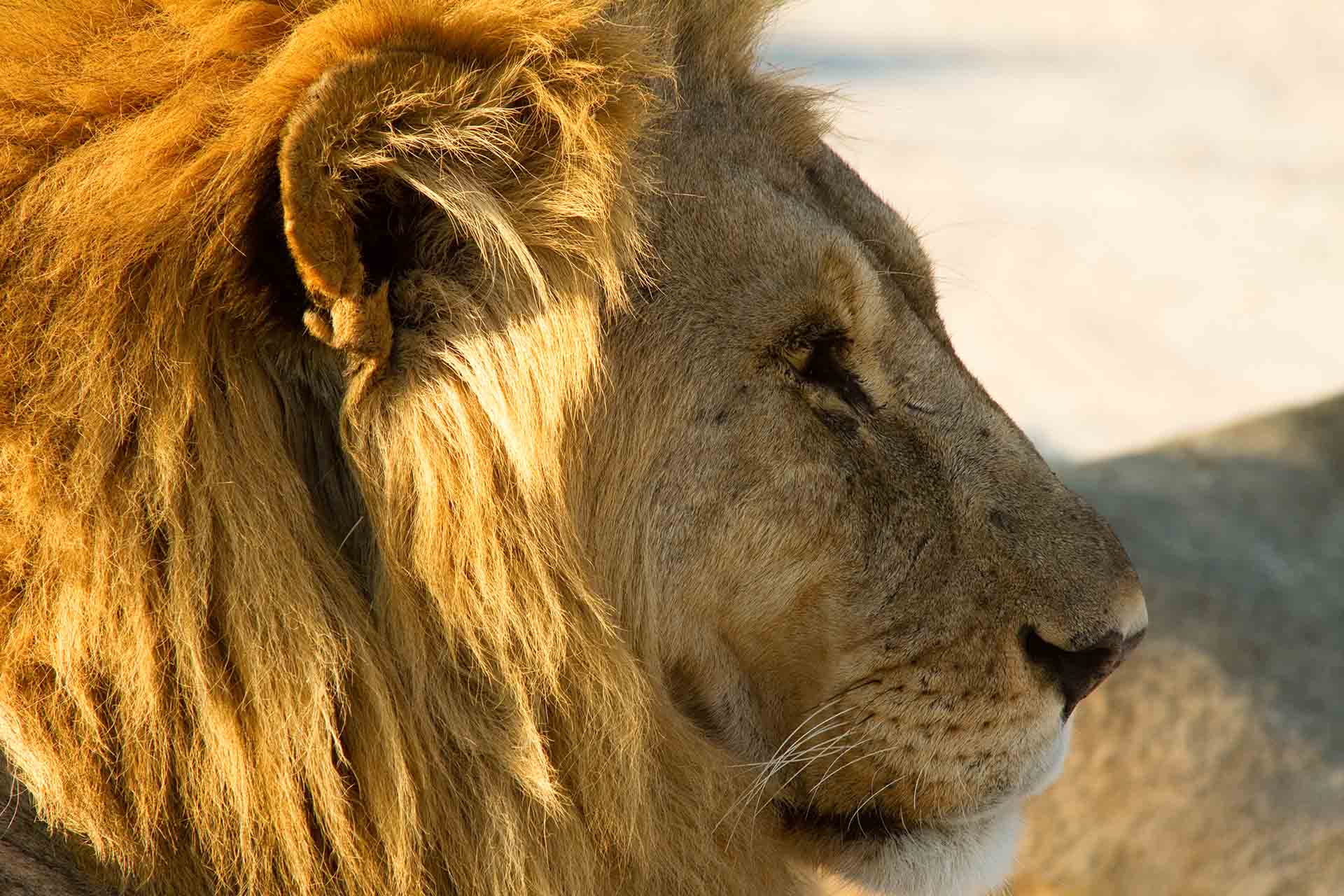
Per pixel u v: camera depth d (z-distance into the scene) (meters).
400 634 4.31
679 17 5.11
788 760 5.00
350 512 4.40
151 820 4.02
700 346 4.71
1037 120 34.69
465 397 4.28
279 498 4.20
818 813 5.20
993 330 23.14
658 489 4.69
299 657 4.14
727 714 4.96
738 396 4.75
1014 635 5.00
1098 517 5.27
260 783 4.13
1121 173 30.97
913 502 4.98
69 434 3.97
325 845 4.27
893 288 5.19
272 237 4.04
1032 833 8.73
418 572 4.29
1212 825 8.56
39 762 3.92
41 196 4.02
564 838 4.51
